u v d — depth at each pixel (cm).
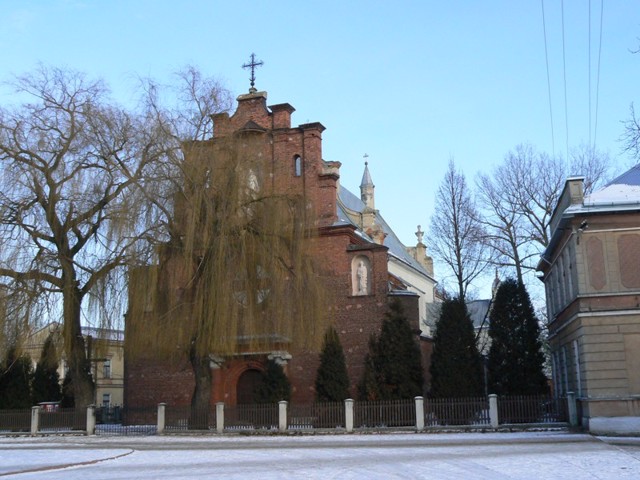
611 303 2681
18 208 3105
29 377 4053
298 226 3203
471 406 3034
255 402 3447
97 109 3161
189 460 1952
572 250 2845
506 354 3341
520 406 2973
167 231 3033
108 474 1608
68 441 2992
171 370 3962
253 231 3128
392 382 3344
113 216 2997
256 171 3170
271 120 4100
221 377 3778
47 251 3136
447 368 3325
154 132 3094
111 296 3034
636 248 2717
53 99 3206
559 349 3666
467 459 1811
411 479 1408
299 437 2900
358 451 2148
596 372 2638
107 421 4322
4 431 3497
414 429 2986
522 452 1981
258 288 3117
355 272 3847
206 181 3045
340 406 3139
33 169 3120
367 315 3753
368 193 7000
